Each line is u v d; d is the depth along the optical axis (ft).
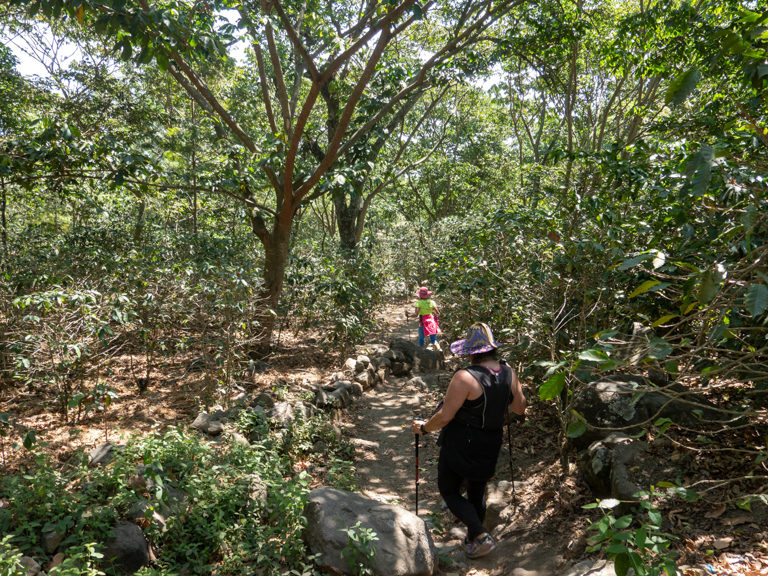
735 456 12.10
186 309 21.62
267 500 12.91
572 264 14.97
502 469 16.20
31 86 38.45
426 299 31.73
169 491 12.57
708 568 9.09
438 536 13.74
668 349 6.21
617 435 13.74
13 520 10.96
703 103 24.82
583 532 11.68
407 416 22.80
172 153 33.30
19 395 19.01
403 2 21.36
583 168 17.76
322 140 46.65
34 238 34.88
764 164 10.39
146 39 18.15
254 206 27.96
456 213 86.28
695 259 13.17
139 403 19.24
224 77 39.50
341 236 48.93
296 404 19.38
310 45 37.32
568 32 33.65
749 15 5.90
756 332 10.75
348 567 10.92
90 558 10.07
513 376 11.82
